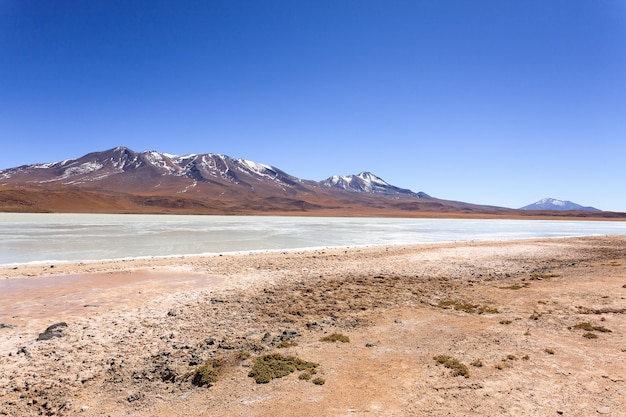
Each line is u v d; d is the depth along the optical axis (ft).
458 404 24.58
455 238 172.86
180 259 93.25
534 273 77.82
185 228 203.72
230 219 354.54
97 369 31.07
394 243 144.87
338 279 69.56
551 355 32.73
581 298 52.90
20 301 52.16
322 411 24.06
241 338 38.29
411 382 27.94
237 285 63.52
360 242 147.64
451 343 36.19
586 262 93.86
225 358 33.06
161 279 68.28
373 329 41.01
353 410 24.08
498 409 23.86
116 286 62.18
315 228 228.63
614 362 30.94
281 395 26.35
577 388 26.55
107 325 41.91
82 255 101.40
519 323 42.27
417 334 39.17
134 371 30.78
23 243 125.29
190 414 24.21
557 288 60.29
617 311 46.03
